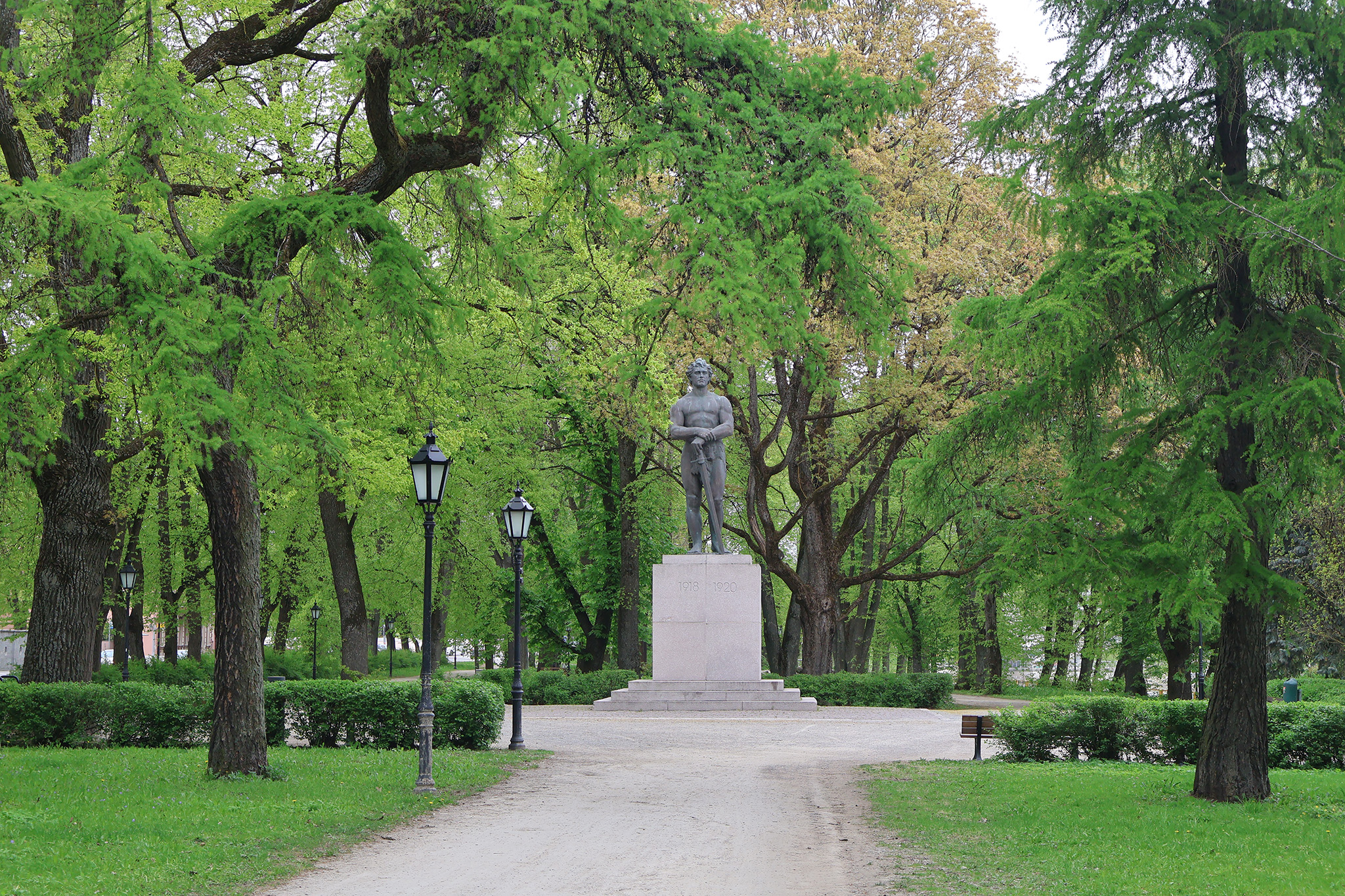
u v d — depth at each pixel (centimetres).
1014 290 2670
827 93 1496
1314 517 2881
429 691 1417
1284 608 1191
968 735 1909
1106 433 1360
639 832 1170
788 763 1838
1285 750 1789
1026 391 1321
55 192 1072
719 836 1148
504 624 4081
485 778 1544
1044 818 1227
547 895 875
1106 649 4316
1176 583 1182
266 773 1415
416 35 1319
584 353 2647
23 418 1266
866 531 4341
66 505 1938
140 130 1227
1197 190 1285
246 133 1958
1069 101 1306
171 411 1048
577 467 3966
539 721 2630
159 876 884
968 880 930
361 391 2048
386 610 4253
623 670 3412
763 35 1486
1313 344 1193
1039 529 1252
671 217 1366
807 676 3244
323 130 2131
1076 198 1226
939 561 4578
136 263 1077
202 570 3588
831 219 1400
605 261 2591
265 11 1524
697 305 1309
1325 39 1176
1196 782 1364
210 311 1134
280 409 1193
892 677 3272
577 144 1398
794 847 1087
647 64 1466
